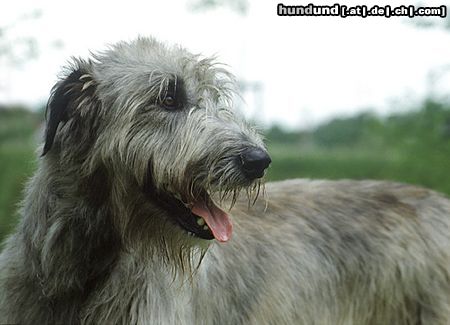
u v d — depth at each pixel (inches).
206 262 83.1
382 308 93.0
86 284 79.8
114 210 79.1
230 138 77.0
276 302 87.5
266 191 93.3
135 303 78.7
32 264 80.0
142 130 78.3
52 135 77.9
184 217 78.6
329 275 90.9
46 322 80.3
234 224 87.7
